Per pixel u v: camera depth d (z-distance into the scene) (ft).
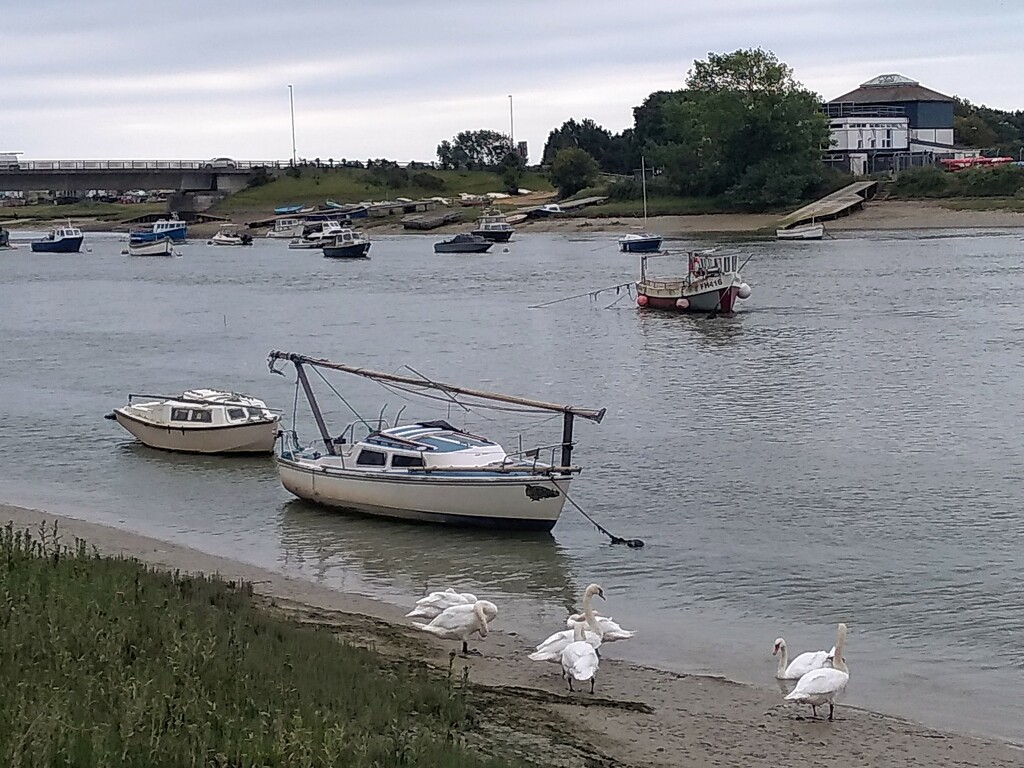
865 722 66.80
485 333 249.14
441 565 99.50
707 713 67.36
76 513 117.39
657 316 268.82
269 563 100.73
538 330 252.42
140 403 161.07
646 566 98.37
